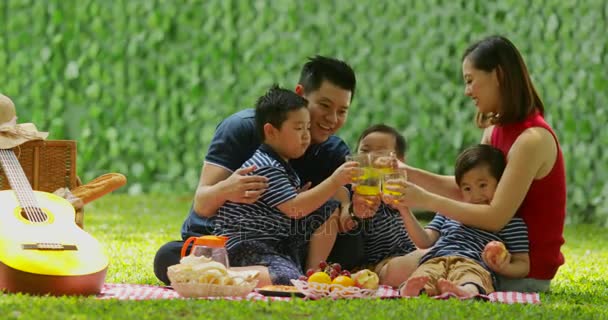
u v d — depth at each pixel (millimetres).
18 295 7777
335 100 9469
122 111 20828
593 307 8523
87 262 8242
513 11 18391
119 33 20766
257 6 20141
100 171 20906
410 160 19125
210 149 9602
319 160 10039
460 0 18812
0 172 9312
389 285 9391
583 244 15148
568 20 17922
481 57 9367
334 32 19656
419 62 19109
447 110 18922
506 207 9047
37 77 20875
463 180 9367
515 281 9305
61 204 8945
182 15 20547
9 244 8125
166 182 20719
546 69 18141
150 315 7156
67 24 20859
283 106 9086
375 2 19391
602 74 17688
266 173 9039
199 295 8133
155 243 13859
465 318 7387
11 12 20953
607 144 17688
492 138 9750
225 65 20328
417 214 17484
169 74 20656
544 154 9180
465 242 9102
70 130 20953
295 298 7879
